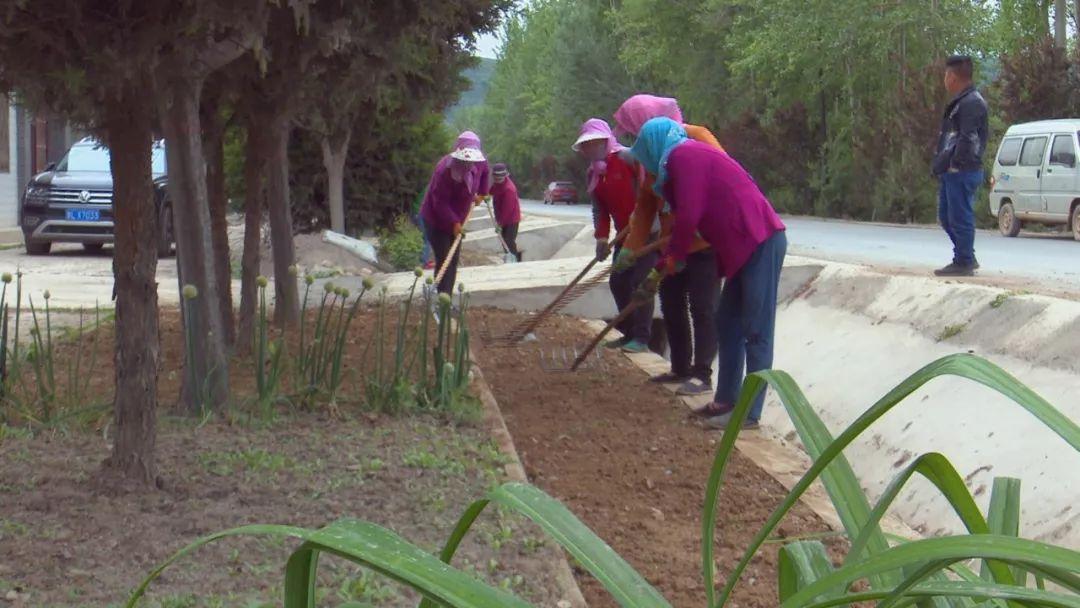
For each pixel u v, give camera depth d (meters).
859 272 10.88
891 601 1.50
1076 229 20.39
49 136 28.06
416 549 1.48
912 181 31.17
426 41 6.48
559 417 7.40
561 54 63.28
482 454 5.44
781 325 11.20
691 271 8.09
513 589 3.75
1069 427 1.41
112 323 9.59
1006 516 1.87
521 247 24.70
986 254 15.90
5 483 4.61
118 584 3.60
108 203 18.75
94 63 3.91
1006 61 29.08
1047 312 7.76
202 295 6.00
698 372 8.20
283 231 9.52
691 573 4.54
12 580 3.59
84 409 5.75
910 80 32.25
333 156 19.44
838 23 35.59
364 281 6.27
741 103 45.25
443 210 10.35
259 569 3.77
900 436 7.59
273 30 4.99
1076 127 20.81
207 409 6.00
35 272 15.66
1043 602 1.38
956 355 1.53
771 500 5.68
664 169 7.16
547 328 11.16
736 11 44.00
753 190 6.99
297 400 6.31
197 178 5.95
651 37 49.59
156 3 3.90
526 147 89.69
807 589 1.46
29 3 3.74
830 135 38.59
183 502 4.48
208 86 6.95
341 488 4.77
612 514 5.38
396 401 6.29
